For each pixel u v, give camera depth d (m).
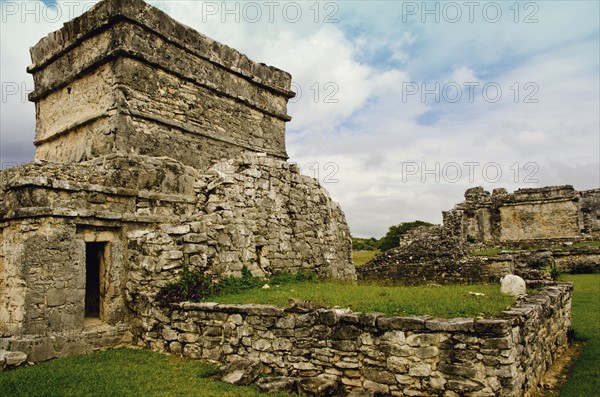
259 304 8.35
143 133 11.65
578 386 7.29
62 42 12.76
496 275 14.28
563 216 33.69
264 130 15.80
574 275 22.44
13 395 6.60
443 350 6.29
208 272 10.20
